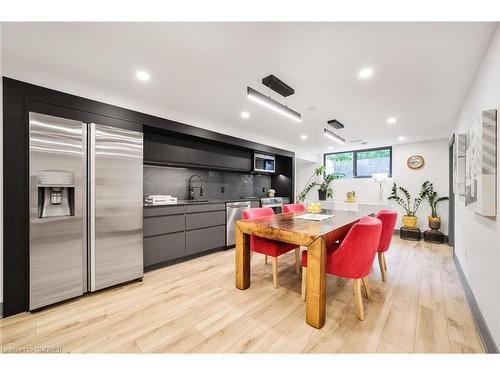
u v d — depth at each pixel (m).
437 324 1.78
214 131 3.75
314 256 1.75
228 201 3.95
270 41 1.64
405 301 2.15
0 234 1.88
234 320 1.83
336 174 6.30
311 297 1.76
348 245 1.80
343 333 1.67
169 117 3.11
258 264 3.16
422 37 1.58
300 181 7.12
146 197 3.48
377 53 1.77
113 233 2.42
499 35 1.42
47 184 2.02
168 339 1.61
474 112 2.12
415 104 2.80
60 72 2.08
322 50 1.74
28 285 1.95
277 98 2.64
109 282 2.38
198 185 4.27
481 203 1.56
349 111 3.07
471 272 2.16
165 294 2.29
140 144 2.67
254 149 4.60
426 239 4.51
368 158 5.87
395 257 3.50
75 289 2.17
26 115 1.98
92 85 2.35
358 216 2.83
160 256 2.98
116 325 1.77
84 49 1.74
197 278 2.68
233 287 2.44
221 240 3.80
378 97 2.61
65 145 2.12
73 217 2.17
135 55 1.83
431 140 4.84
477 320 1.77
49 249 2.03
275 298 2.19
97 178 2.31
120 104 2.61
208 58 1.87
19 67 1.96
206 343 1.57
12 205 1.92
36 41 1.63
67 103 2.21
